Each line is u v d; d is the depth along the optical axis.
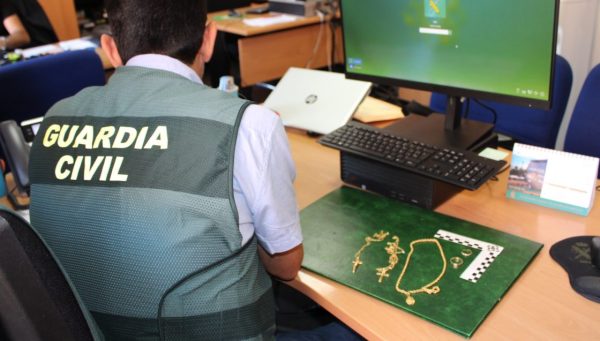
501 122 1.94
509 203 1.26
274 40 3.41
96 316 0.97
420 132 1.44
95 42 3.05
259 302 0.99
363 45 1.50
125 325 0.96
